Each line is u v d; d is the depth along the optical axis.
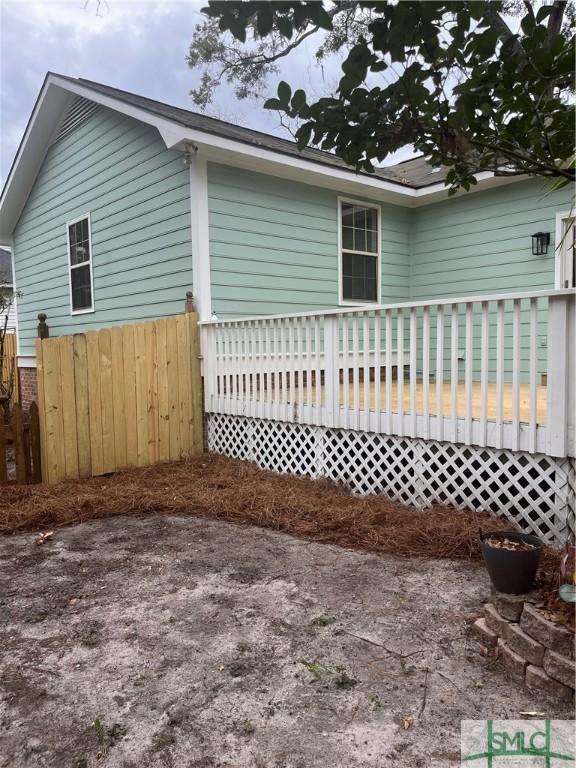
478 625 2.34
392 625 2.52
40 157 9.34
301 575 3.11
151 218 6.80
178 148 5.83
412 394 4.14
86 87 7.02
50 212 9.36
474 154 2.44
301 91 2.04
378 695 2.01
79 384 5.11
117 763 1.69
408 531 3.62
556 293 3.23
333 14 1.82
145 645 2.37
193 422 6.04
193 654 2.29
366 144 2.21
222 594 2.87
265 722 1.87
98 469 5.24
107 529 3.98
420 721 1.86
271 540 3.70
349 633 2.45
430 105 2.04
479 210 8.02
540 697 1.98
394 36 1.79
